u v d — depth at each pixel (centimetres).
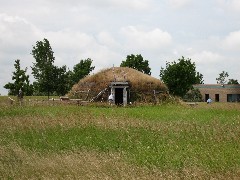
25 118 2097
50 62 5494
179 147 1317
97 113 2545
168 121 2031
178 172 960
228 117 2288
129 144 1387
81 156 1144
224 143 1366
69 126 1794
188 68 6300
